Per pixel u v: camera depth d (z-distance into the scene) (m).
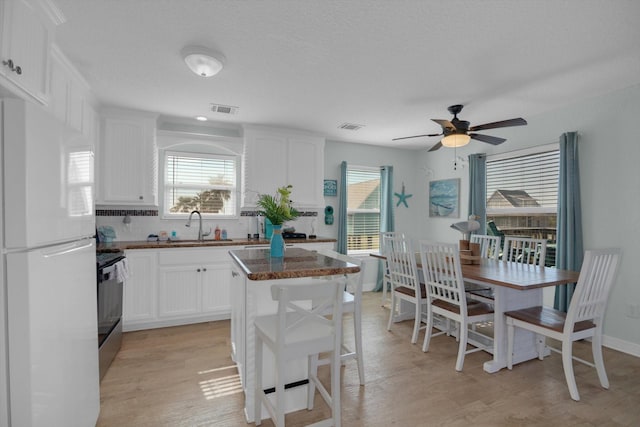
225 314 3.60
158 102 3.20
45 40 1.66
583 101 3.15
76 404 1.44
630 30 1.95
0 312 1.06
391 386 2.24
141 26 1.92
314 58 2.32
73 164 1.44
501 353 2.49
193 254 3.43
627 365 2.56
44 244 1.19
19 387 1.08
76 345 1.45
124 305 3.17
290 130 4.20
